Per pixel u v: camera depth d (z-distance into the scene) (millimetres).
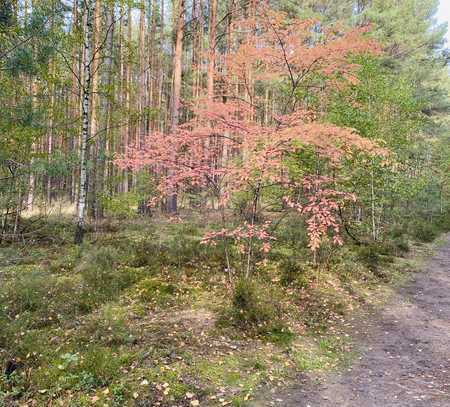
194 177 7789
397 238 15422
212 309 7207
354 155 11648
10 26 9367
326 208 7484
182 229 14047
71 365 4801
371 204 14258
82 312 6812
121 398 4277
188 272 9164
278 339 6227
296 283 8766
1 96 9594
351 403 4586
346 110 12453
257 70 10047
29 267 9195
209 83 17906
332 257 10695
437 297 9094
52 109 11961
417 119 15367
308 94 12008
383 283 9938
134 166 7598
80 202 12094
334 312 7695
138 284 8242
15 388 4328
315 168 10656
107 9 13938
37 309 6660
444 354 6070
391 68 25344
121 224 15422
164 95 33812
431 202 24531
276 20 8258
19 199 11070
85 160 12312
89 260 9461
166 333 6051
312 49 8156
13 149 9945
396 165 14398
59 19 11617
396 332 6961
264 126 8336
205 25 27266
